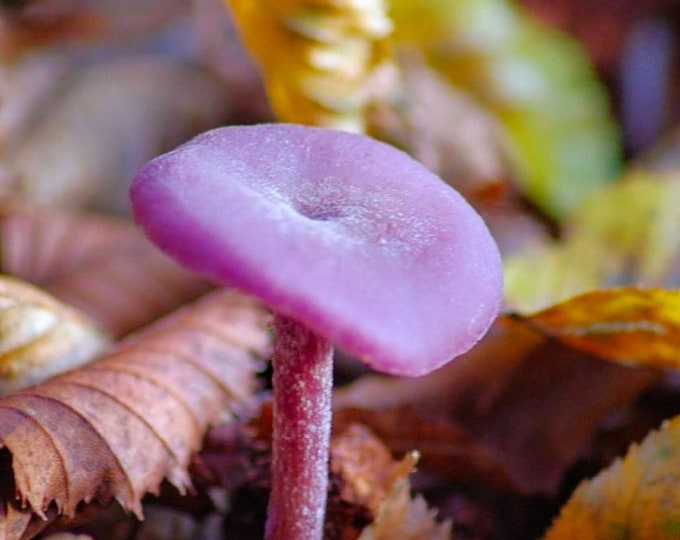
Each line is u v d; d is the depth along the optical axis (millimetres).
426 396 216
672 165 307
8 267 242
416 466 208
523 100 314
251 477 193
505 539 206
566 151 319
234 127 174
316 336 173
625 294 194
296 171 171
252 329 198
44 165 283
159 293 239
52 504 178
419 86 269
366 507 190
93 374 186
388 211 169
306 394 175
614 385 214
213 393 191
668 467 186
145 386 187
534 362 216
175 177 161
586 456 212
